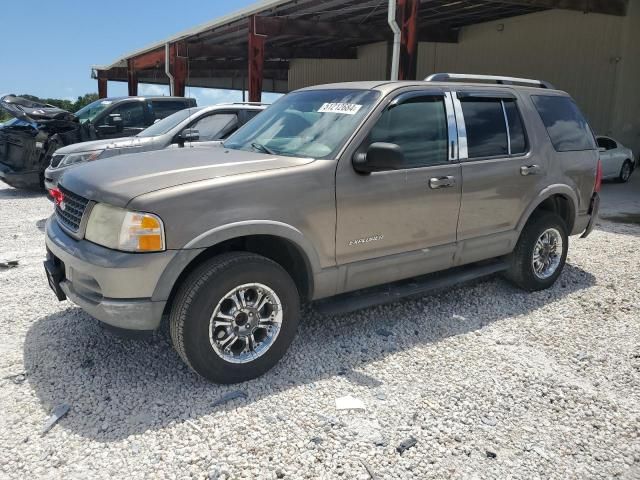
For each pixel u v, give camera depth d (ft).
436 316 15.24
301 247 11.61
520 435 9.97
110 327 10.88
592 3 52.85
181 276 10.96
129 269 9.96
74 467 8.79
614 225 29.22
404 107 13.47
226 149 13.94
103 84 101.50
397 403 10.83
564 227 17.47
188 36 68.85
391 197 12.90
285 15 58.44
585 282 18.57
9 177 34.58
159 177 10.85
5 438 9.45
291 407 10.57
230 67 99.86
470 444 9.65
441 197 13.89
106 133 34.50
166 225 10.09
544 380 11.92
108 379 11.41
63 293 11.98
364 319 14.85
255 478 8.64
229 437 9.61
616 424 10.40
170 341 13.16
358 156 12.23
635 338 14.17
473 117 14.99
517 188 15.76
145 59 85.81
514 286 17.79
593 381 11.96
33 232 24.63
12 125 37.22
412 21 41.55
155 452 9.18
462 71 75.00
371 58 85.76
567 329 14.65
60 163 26.55
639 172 59.11
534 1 49.42
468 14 64.49
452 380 11.80
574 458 9.40
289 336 11.83
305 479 8.66
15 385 11.10
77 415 10.14
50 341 13.05
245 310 11.18
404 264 13.61
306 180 11.59
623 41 56.54
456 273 15.58
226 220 10.61
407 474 8.84
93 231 10.64
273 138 13.80
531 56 65.51
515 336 14.12
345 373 11.94
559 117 17.57
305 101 14.69
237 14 57.98
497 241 15.66
